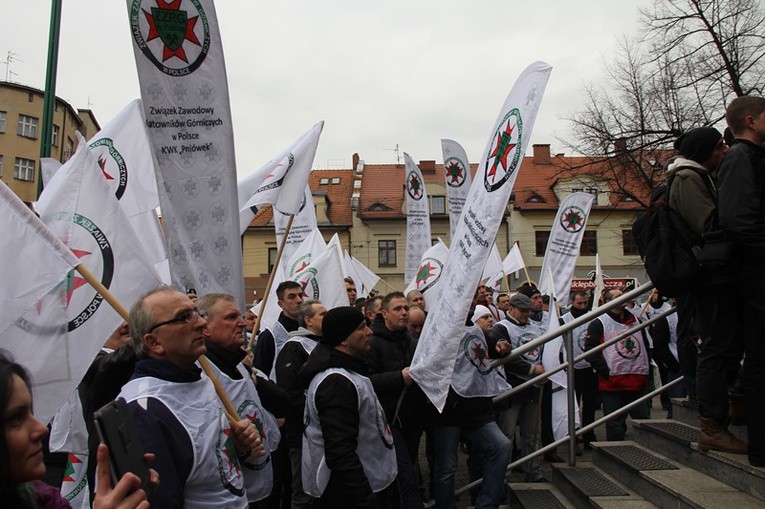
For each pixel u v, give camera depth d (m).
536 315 8.34
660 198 3.79
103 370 3.17
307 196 9.27
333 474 3.44
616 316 7.05
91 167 3.52
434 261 8.71
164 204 3.57
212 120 3.65
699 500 3.32
